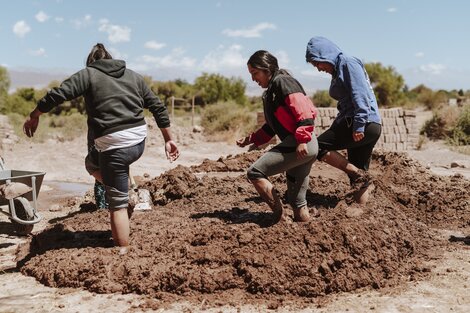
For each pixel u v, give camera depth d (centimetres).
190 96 6372
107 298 449
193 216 629
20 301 445
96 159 531
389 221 576
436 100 5162
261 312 416
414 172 919
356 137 565
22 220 659
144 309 423
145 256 501
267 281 448
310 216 571
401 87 5809
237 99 6275
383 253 502
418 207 743
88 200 917
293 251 474
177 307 427
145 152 1900
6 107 4069
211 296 444
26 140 2189
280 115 504
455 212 732
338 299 440
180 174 756
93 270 479
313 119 495
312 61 589
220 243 498
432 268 515
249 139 572
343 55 582
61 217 817
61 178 1380
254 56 512
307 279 453
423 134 2486
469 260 542
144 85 523
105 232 594
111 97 496
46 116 4378
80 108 5253
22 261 547
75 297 452
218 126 2620
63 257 509
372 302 433
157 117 531
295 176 531
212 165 921
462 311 414
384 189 764
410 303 430
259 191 523
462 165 1515
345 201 606
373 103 583
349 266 470
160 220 623
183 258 489
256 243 485
